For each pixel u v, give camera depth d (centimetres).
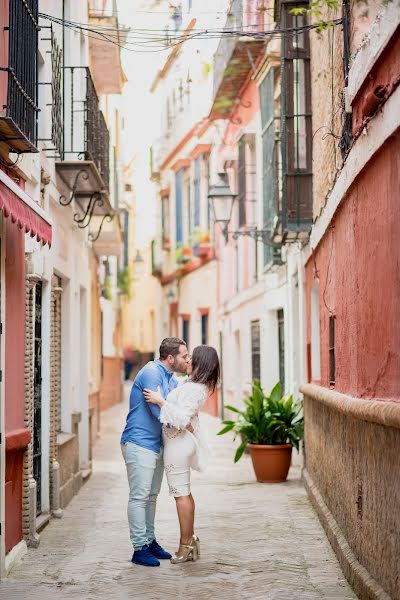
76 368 1544
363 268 842
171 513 1260
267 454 1568
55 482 1232
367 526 782
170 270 4038
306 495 1403
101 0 1991
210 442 2400
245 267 2575
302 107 1534
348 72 945
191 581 857
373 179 782
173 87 3800
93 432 2420
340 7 1034
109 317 4059
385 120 700
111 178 2328
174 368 964
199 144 3316
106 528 1148
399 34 673
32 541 1025
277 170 1714
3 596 809
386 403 680
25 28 900
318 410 1263
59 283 1448
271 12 1783
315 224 1312
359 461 828
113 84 2155
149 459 931
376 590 706
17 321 973
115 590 827
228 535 1088
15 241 962
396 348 693
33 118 934
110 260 4031
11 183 772
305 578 867
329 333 1164
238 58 2150
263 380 2303
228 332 2966
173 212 3856
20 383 990
